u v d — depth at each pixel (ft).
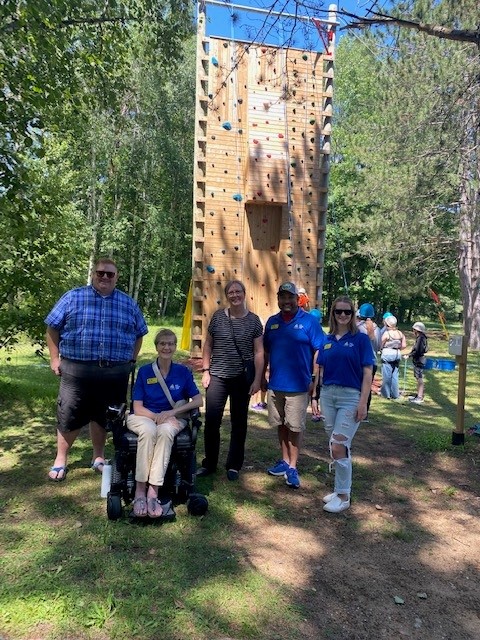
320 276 33.53
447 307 154.71
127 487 13.75
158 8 30.99
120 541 12.22
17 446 19.26
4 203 23.90
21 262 26.53
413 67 38.11
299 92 32.30
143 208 96.37
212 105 31.73
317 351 15.85
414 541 13.52
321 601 10.57
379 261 70.13
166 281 102.47
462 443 21.67
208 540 12.61
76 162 59.41
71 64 26.96
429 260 68.18
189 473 14.06
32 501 14.34
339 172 108.68
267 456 19.26
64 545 11.98
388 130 48.62
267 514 14.35
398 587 11.34
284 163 32.12
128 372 15.96
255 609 10.07
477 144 30.89
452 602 10.94
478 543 13.61
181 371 14.75
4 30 22.41
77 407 15.67
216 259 32.65
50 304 26.81
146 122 85.15
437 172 44.29
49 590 10.14
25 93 22.39
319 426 24.75
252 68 31.96
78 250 29.58
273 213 33.27
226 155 32.19
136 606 9.76
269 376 16.71
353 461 19.62
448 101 31.12
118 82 31.17
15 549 11.74
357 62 97.35
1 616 9.36
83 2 25.88
